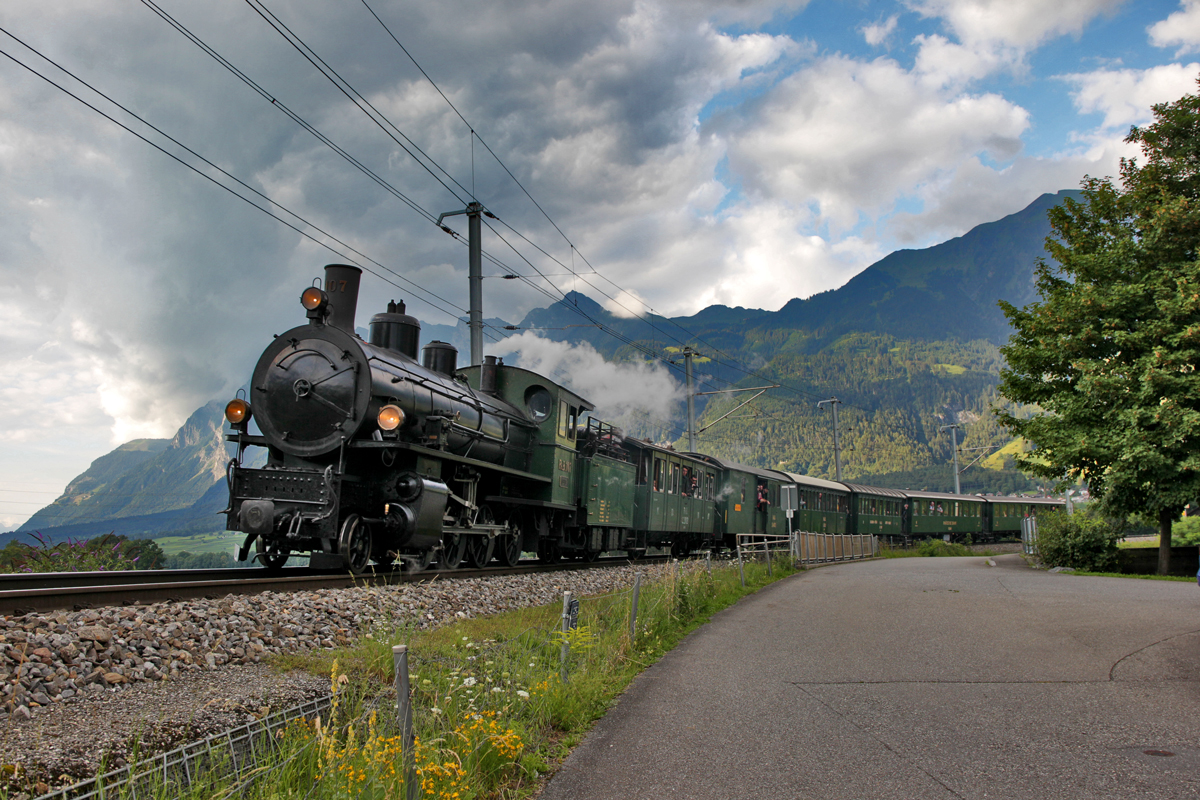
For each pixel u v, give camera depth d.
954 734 5.65
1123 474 17.92
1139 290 18.19
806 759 5.18
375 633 7.24
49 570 12.55
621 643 8.53
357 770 3.69
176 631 6.13
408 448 11.60
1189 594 13.47
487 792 4.59
